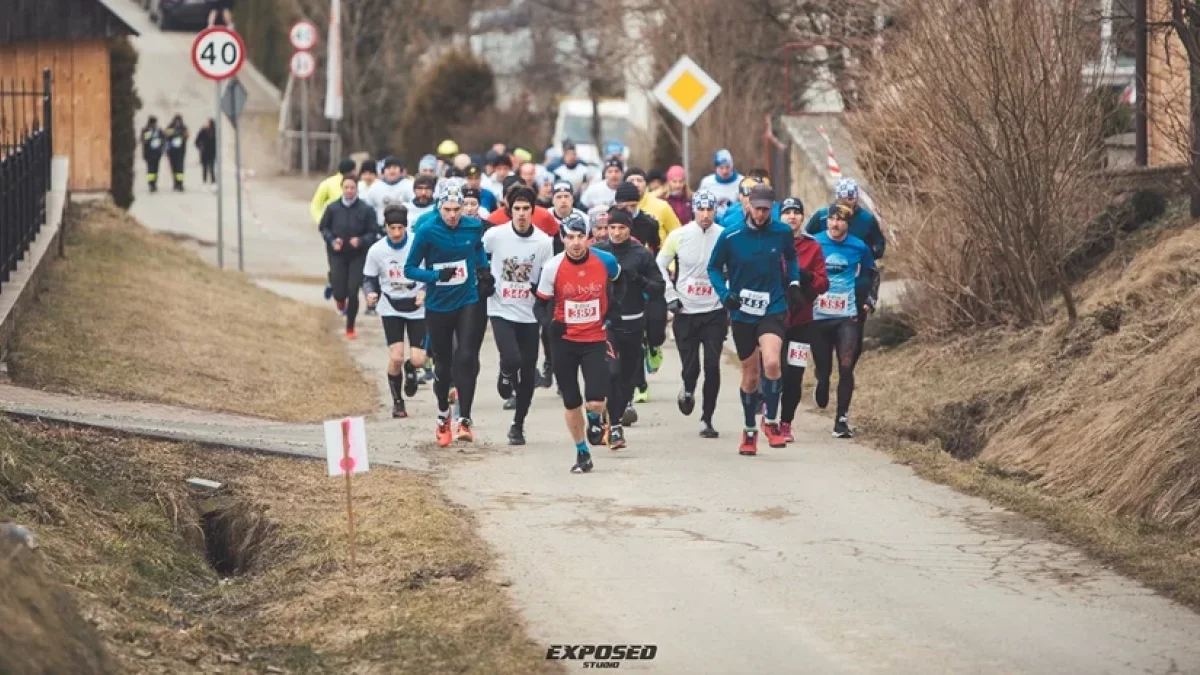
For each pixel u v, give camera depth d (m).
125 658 24.16
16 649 20.88
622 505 36.34
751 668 25.00
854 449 43.22
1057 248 49.59
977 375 47.25
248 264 96.62
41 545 28.86
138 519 33.06
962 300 51.69
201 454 38.22
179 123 135.25
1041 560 31.62
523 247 43.22
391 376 48.38
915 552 32.25
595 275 39.88
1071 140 47.69
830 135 76.81
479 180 60.22
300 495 36.25
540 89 159.62
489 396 52.81
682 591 29.31
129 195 94.19
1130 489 34.88
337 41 141.00
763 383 45.12
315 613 27.92
